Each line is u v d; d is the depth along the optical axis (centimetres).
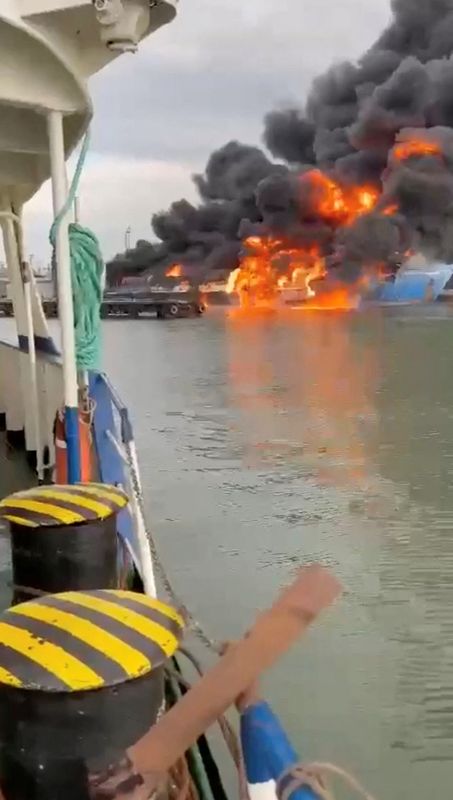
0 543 621
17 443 917
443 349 5275
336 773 202
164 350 5438
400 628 995
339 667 896
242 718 214
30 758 269
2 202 799
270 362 4622
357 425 2562
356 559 1262
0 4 411
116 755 268
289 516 1517
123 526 493
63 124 556
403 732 767
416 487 1742
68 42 445
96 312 535
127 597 312
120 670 267
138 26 436
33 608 301
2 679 264
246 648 219
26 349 815
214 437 2378
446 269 11188
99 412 527
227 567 1221
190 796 296
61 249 509
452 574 1180
